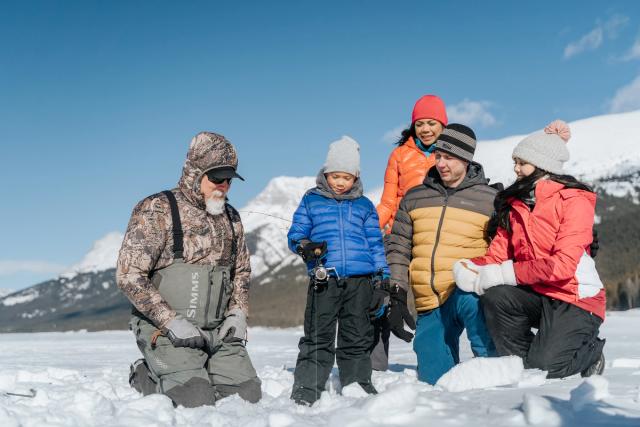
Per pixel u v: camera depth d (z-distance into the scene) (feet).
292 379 14.43
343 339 12.19
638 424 6.63
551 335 11.53
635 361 13.75
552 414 6.81
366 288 12.30
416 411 7.57
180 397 10.71
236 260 12.72
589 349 11.52
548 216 12.04
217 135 12.21
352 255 12.14
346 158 12.45
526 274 11.82
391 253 14.26
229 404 10.50
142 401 9.63
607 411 7.13
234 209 12.92
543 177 12.39
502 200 12.64
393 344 37.04
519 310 12.09
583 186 12.08
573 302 11.66
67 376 15.62
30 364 24.76
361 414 7.41
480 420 7.14
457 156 13.44
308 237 12.64
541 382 9.78
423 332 13.82
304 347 11.93
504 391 9.04
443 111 16.29
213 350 11.80
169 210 11.82
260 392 11.79
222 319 12.29
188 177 11.99
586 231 11.73
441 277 13.52
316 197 12.73
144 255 11.46
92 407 9.59
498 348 12.33
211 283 11.91
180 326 11.18
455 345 13.75
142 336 11.56
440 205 13.78
